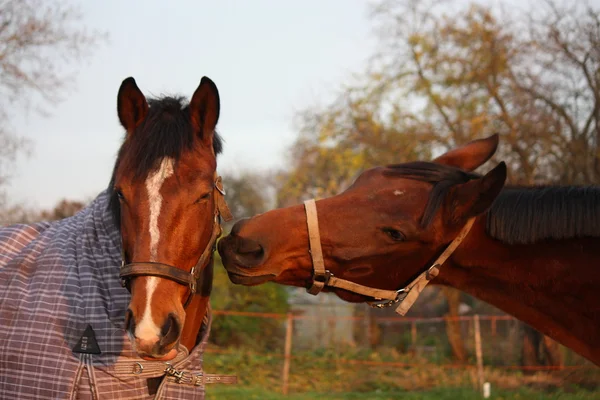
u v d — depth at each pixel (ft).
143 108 9.08
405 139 57.47
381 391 37.06
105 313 9.05
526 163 49.26
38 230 10.96
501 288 10.61
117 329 8.98
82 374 8.87
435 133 56.75
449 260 10.58
